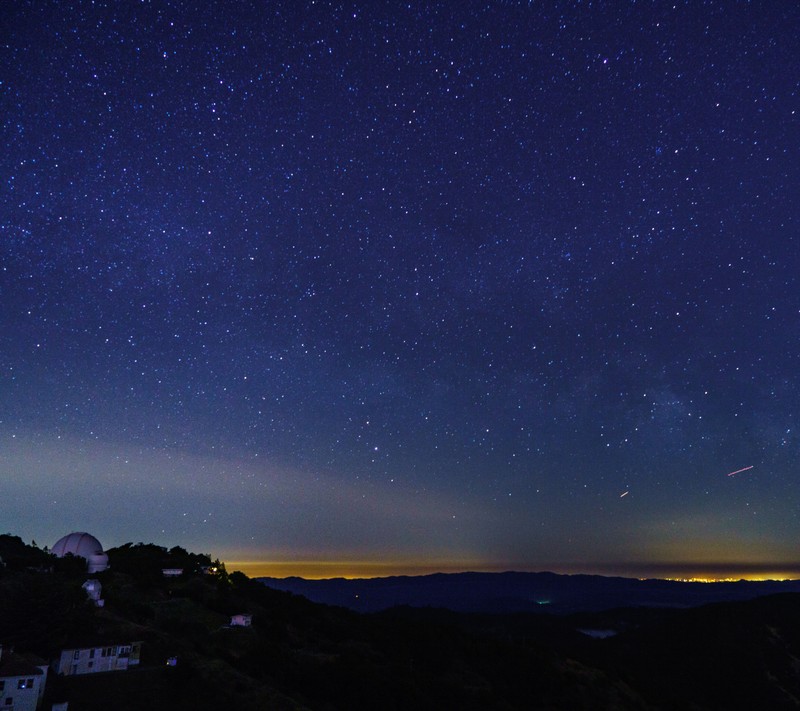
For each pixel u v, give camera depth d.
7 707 41.31
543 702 71.81
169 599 75.88
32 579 57.84
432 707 57.84
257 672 55.00
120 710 44.00
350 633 80.00
